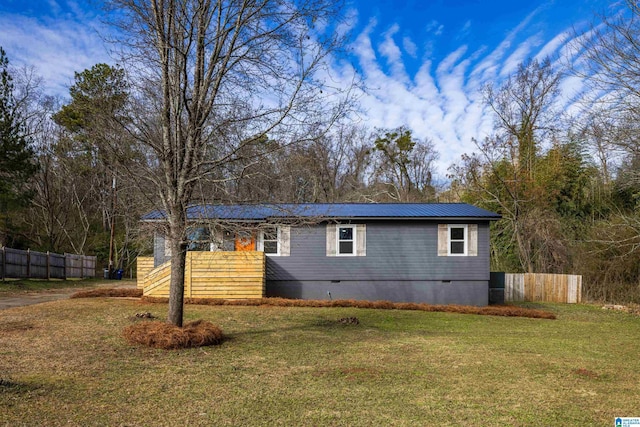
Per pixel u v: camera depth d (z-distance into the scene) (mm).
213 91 8828
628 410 5641
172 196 8695
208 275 15977
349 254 18047
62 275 27906
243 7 8633
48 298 16500
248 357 8070
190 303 15234
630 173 17188
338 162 39719
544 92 26922
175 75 8617
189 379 6551
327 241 18000
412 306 16109
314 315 13602
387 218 17672
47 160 32875
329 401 5715
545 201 26250
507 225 27656
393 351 8938
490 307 17188
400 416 5230
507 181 26656
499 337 11086
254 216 13477
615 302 21641
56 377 6367
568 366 8000
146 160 8914
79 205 37750
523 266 26219
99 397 5613
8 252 21406
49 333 9438
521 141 27578
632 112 15781
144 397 5688
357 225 18094
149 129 8750
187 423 4840
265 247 17891
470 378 7020
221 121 8828
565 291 21719
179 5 8578
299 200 10344
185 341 8531
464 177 30625
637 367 8109
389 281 18094
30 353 7695
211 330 9125
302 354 8438
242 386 6285
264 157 8734
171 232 8812
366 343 9695
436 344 9820
